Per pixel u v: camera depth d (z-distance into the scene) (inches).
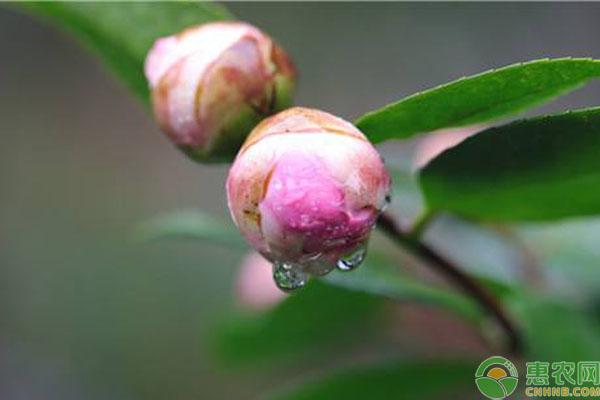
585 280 15.0
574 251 15.1
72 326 31.6
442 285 15.5
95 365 30.5
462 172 12.4
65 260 33.3
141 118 35.5
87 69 36.2
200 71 12.3
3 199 34.2
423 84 33.6
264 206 11.4
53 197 34.5
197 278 31.5
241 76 12.3
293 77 12.4
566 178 12.3
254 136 11.6
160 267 31.9
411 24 34.1
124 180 34.9
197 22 13.2
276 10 34.7
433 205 12.8
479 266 15.5
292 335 15.9
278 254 11.5
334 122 11.5
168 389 30.0
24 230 33.7
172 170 34.8
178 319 31.2
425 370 14.3
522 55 33.1
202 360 30.0
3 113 35.4
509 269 15.5
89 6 13.3
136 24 13.3
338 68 34.1
